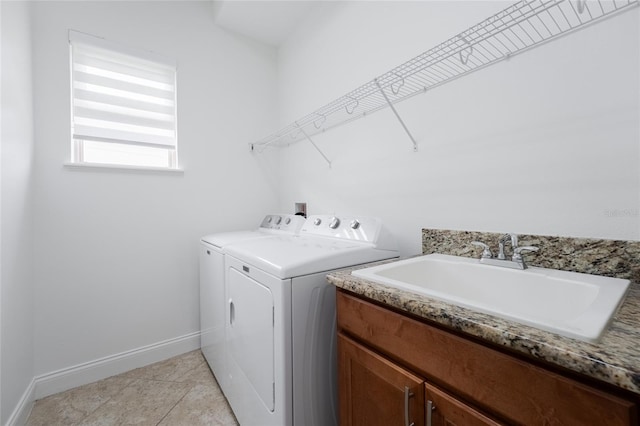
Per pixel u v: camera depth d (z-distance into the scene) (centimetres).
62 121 168
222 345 157
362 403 89
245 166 246
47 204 163
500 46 112
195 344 215
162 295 203
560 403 47
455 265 111
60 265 167
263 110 259
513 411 53
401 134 154
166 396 160
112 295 184
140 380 176
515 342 51
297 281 105
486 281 101
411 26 146
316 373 111
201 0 225
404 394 74
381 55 164
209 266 180
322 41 210
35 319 158
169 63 207
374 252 132
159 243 203
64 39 169
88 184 176
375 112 169
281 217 214
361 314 89
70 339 170
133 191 193
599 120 89
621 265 83
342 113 193
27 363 149
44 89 162
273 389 107
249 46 251
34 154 158
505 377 55
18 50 139
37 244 159
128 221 191
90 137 179
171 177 208
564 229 97
